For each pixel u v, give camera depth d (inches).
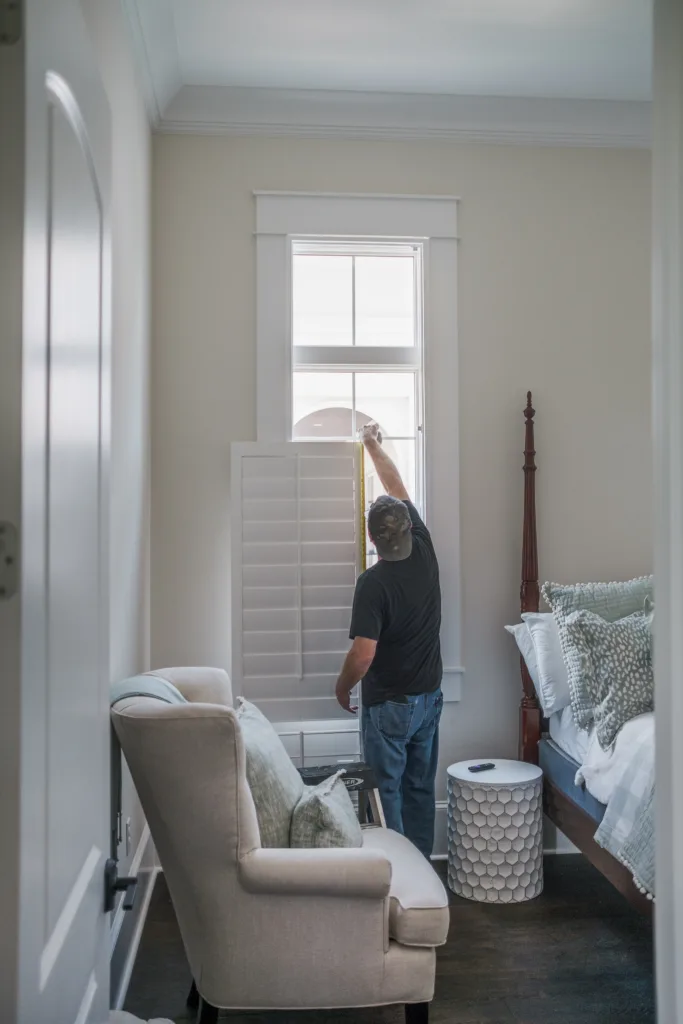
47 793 40.1
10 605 35.1
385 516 118.1
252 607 130.8
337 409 143.9
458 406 142.5
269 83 134.3
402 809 126.9
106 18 87.9
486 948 110.6
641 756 103.3
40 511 37.9
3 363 35.2
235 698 130.1
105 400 56.1
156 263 138.3
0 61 35.4
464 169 144.0
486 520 143.2
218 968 78.9
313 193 140.0
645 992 99.6
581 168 146.0
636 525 145.8
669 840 57.9
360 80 133.9
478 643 142.6
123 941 97.2
